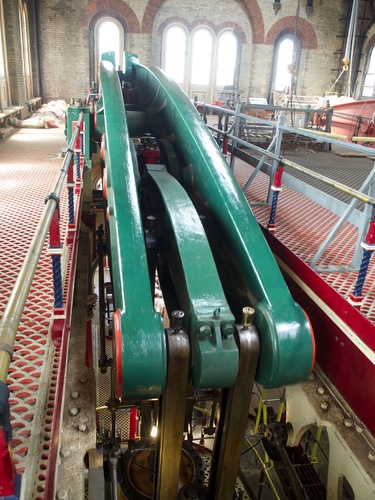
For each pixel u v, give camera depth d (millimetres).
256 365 1651
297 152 7457
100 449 2459
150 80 3902
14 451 1493
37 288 2449
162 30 13945
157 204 2359
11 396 1714
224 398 1816
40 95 13727
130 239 1825
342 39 15258
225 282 2217
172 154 2936
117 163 2254
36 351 1961
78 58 13602
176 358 1533
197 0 13875
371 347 2289
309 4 14555
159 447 1796
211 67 14781
